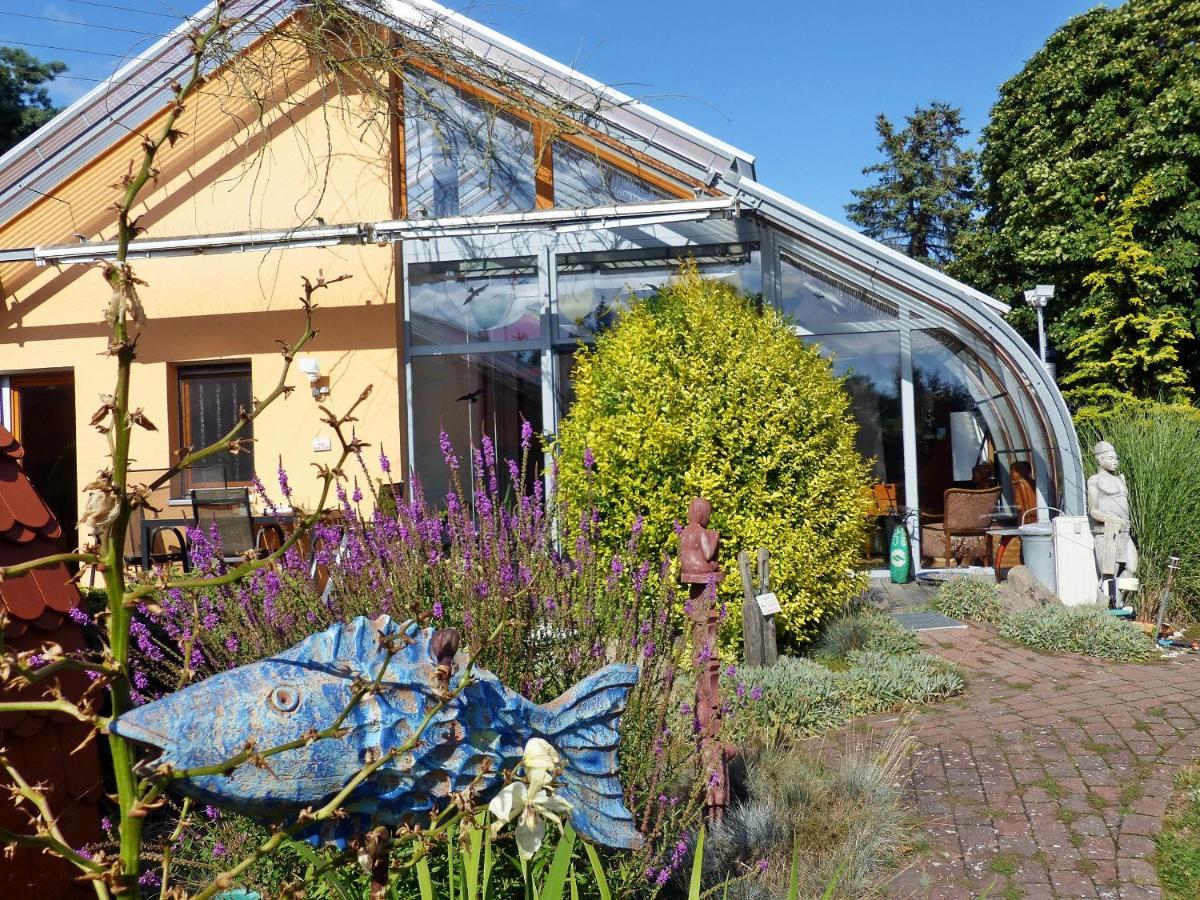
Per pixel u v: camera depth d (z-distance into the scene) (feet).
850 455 25.26
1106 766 16.72
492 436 34.06
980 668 23.68
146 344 33.19
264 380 32.91
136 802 4.07
